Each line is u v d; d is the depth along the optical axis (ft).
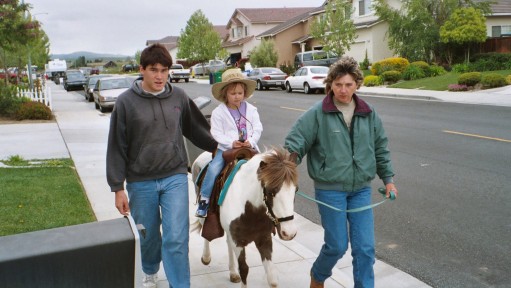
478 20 98.89
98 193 26.68
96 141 44.93
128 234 9.57
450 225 21.21
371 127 13.39
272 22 199.82
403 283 16.21
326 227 13.37
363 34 128.06
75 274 9.19
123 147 13.55
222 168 14.52
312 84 93.25
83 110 77.15
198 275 16.58
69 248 9.03
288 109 68.95
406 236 20.35
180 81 172.24
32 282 8.86
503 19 116.47
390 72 98.48
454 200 24.43
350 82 12.71
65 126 55.77
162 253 13.84
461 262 17.70
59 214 22.13
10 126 56.24
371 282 13.20
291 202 11.37
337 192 13.21
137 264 9.65
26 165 33.55
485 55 98.99
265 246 13.66
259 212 12.90
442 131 43.91
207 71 203.72
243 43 197.88
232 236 13.57
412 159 33.68
